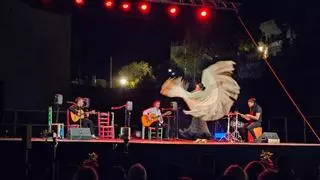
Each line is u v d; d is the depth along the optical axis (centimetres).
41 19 1367
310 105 1424
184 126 1462
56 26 1407
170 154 994
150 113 1336
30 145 848
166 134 1358
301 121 1438
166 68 1897
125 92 1752
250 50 1673
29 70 1334
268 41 1634
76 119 1223
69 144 958
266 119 1543
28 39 1334
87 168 585
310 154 1091
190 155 1009
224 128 1430
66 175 670
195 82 1716
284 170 661
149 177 970
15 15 1302
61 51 1419
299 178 756
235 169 616
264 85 1568
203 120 1368
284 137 1435
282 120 1480
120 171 603
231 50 1722
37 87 1352
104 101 1741
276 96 1533
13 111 1225
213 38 1747
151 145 980
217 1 1442
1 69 1267
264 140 1123
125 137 945
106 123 1300
